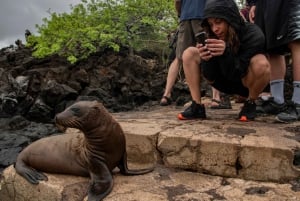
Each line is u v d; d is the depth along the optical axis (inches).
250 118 190.7
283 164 145.4
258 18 207.3
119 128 143.6
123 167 149.7
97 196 131.5
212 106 258.7
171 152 160.2
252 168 148.6
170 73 284.0
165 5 502.0
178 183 144.5
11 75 434.0
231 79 182.9
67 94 401.1
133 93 432.8
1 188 163.6
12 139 300.4
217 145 152.0
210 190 139.1
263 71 173.8
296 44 188.2
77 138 153.1
